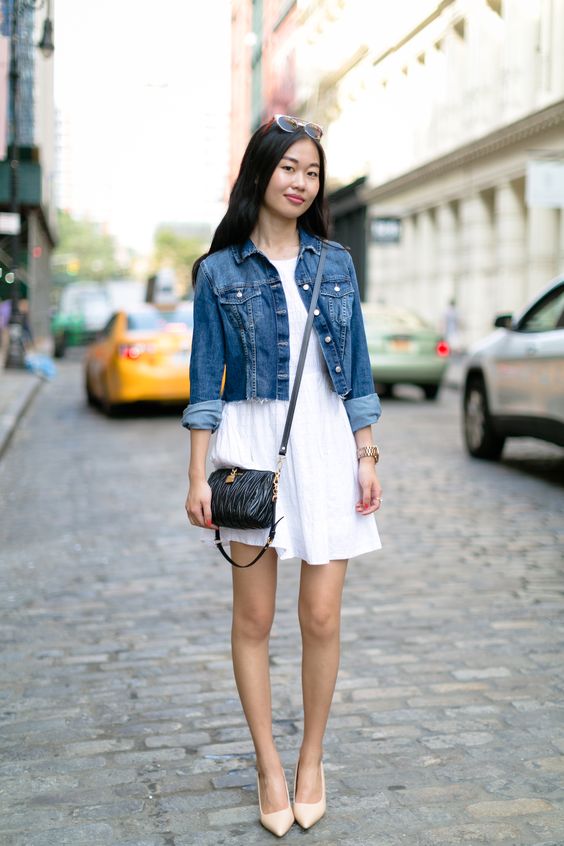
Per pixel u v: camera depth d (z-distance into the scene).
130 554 5.90
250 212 2.61
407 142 30.64
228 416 2.66
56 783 2.95
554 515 6.89
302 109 35.66
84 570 5.54
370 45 32.09
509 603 4.79
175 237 108.69
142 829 2.68
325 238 2.71
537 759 3.08
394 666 3.92
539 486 8.02
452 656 4.04
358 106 33.97
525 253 25.11
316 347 2.62
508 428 8.76
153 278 29.44
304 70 35.34
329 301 2.61
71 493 7.93
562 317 8.16
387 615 4.61
